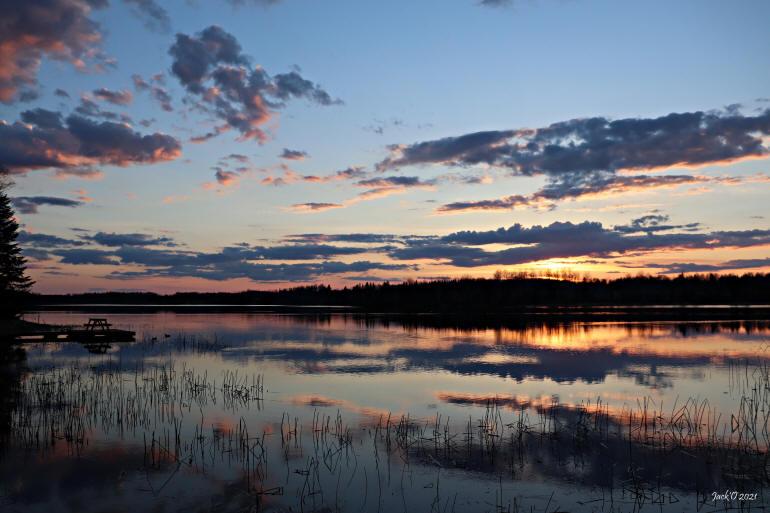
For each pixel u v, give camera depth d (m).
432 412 18.02
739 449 13.88
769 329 48.66
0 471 12.56
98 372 26.33
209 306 150.75
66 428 15.99
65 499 11.09
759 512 10.42
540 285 139.25
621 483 11.87
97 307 141.88
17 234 51.28
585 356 30.98
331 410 18.31
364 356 31.72
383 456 13.61
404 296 140.00
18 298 51.53
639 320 61.97
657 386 22.20
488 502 10.95
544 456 13.58
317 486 11.75
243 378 24.38
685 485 11.71
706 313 77.19
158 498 11.13
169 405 19.02
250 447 14.30
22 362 29.95
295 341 40.66
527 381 23.45
